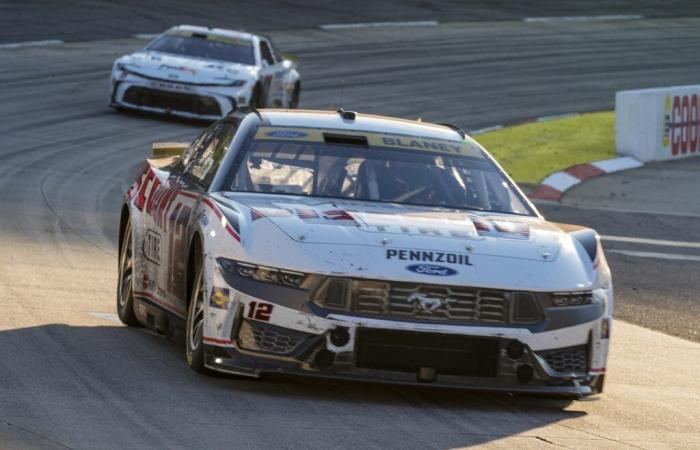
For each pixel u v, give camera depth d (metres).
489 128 88.00
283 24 132.50
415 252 22.48
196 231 24.30
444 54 125.06
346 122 27.92
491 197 26.27
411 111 93.69
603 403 24.47
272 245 22.44
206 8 135.38
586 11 161.88
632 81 118.56
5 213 46.91
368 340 21.94
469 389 22.34
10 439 18.39
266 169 25.80
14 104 81.06
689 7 171.00
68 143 68.75
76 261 38.75
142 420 20.11
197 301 24.02
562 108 100.88
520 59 126.31
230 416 20.77
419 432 20.61
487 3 160.62
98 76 95.62
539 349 22.44
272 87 83.38
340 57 117.69
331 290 21.95
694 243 53.09
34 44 107.50
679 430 22.50
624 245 51.38
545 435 21.12
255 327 22.19
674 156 81.38
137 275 28.75
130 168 62.84
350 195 25.41
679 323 36.38
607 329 23.50
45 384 22.19
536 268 22.84
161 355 25.81
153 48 82.75
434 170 26.55
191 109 78.00
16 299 31.64
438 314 22.08
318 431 20.12
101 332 28.16
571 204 62.91
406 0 155.12
